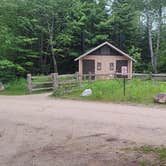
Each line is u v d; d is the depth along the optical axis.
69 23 34.81
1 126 10.39
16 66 27.86
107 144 8.02
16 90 23.61
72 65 39.22
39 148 7.79
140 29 45.34
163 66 42.38
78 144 8.07
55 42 34.09
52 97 19.02
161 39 44.50
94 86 19.91
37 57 33.84
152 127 10.06
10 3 28.70
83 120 11.29
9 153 7.44
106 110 13.61
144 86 19.48
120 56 34.25
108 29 41.66
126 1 44.75
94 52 33.84
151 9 43.34
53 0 32.62
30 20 31.73
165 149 7.37
